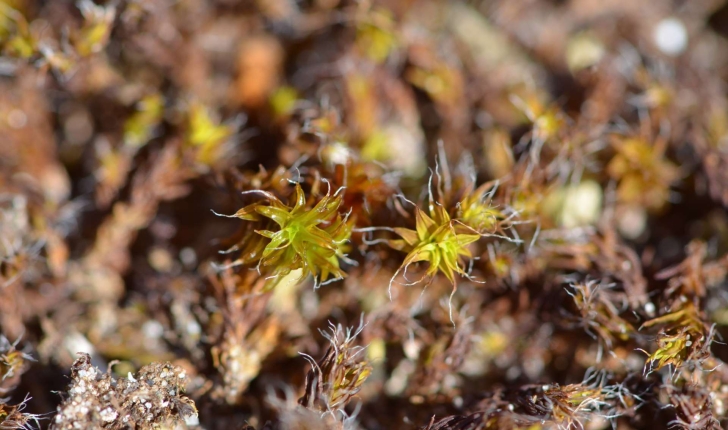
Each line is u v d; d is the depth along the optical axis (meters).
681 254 0.08
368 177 0.07
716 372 0.07
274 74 0.09
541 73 0.09
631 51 0.09
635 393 0.07
